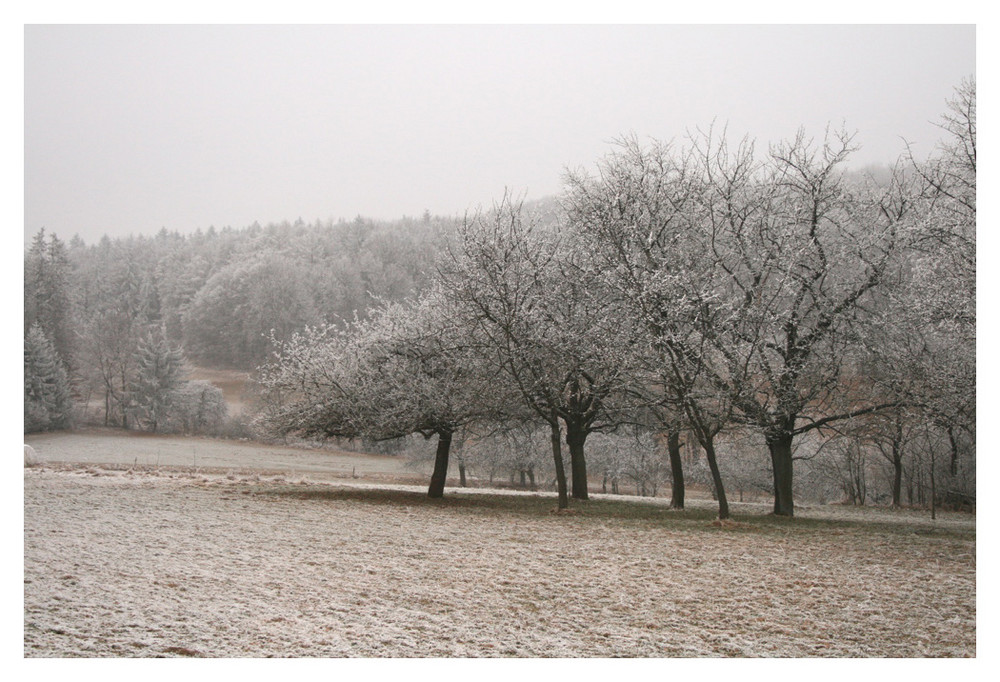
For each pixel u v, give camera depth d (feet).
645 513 78.59
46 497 70.33
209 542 50.44
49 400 201.26
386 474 171.42
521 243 82.38
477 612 35.63
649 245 77.97
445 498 92.73
